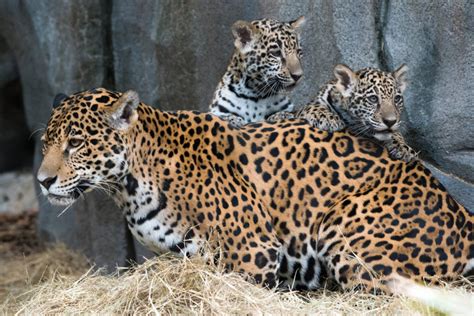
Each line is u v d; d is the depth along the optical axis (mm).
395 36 13055
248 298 10781
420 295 10445
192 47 14883
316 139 11688
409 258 11039
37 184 19547
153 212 11211
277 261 11281
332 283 11695
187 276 10977
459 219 11375
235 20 14359
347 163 11570
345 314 10758
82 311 11289
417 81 12820
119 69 16656
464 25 12180
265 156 11555
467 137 12297
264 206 11398
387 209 11242
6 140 24250
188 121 11586
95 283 11906
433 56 12625
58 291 11922
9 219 21906
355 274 11070
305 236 11453
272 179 11484
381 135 11961
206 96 14906
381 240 11086
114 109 10945
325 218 11359
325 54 13703
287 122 11844
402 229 11141
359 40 13328
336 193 11469
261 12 14164
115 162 11008
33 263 18219
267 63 13508
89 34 16859
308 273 11602
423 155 12898
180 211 11156
